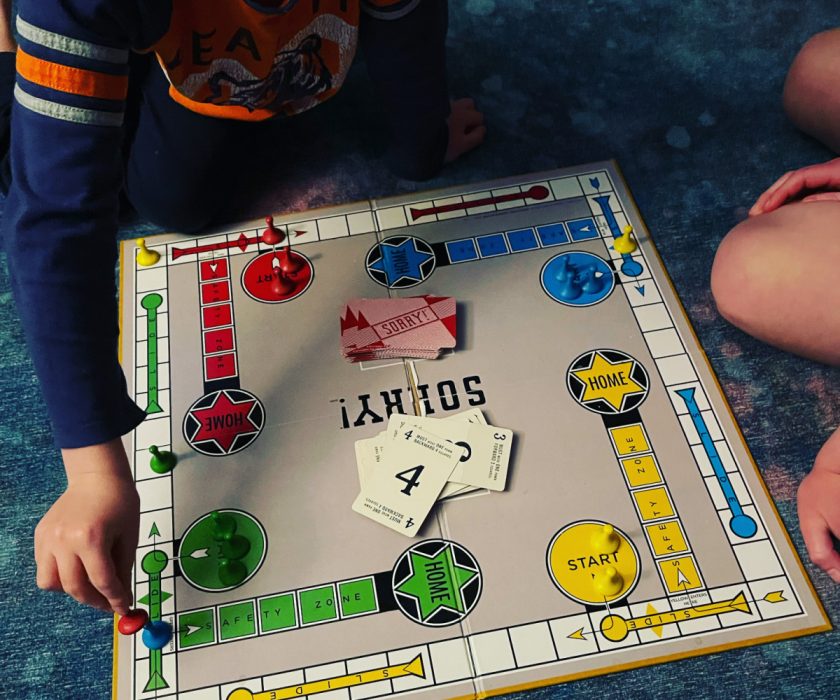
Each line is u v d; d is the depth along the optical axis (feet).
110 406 2.78
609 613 3.23
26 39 2.61
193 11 3.16
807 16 5.23
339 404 3.75
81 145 2.67
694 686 3.12
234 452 3.64
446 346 3.83
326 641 3.21
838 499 3.32
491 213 4.39
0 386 4.00
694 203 4.44
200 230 4.37
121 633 3.12
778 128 4.75
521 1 5.30
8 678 3.25
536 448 3.60
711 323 4.01
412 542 3.39
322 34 3.57
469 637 3.20
